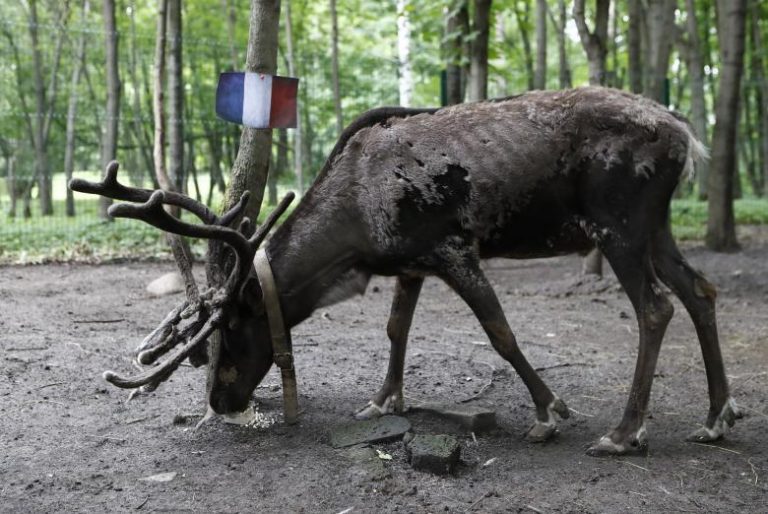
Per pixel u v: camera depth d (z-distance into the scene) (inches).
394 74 554.3
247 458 137.6
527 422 158.2
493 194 139.9
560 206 141.8
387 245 144.5
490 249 147.0
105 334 220.4
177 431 150.4
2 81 508.1
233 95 154.1
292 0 559.2
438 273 145.9
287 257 145.7
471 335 232.7
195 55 503.5
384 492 124.3
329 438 146.4
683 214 545.0
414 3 408.5
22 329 222.8
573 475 131.8
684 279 143.9
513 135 140.3
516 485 127.9
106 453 139.3
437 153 141.1
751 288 305.7
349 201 145.6
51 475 129.6
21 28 526.9
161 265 352.5
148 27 582.9
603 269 345.7
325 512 118.3
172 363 135.7
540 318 258.8
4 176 540.4
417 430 152.0
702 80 582.9
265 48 157.0
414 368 193.6
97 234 406.9
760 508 120.3
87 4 551.8
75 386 174.2
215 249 145.3
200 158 627.8
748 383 183.6
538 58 492.1
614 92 142.1
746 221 559.5
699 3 737.6
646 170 136.2
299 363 196.2
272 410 162.1
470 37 327.3
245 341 145.1
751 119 858.8
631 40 466.3
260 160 159.3
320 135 522.6
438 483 128.1
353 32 652.1
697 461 138.0
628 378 189.0
